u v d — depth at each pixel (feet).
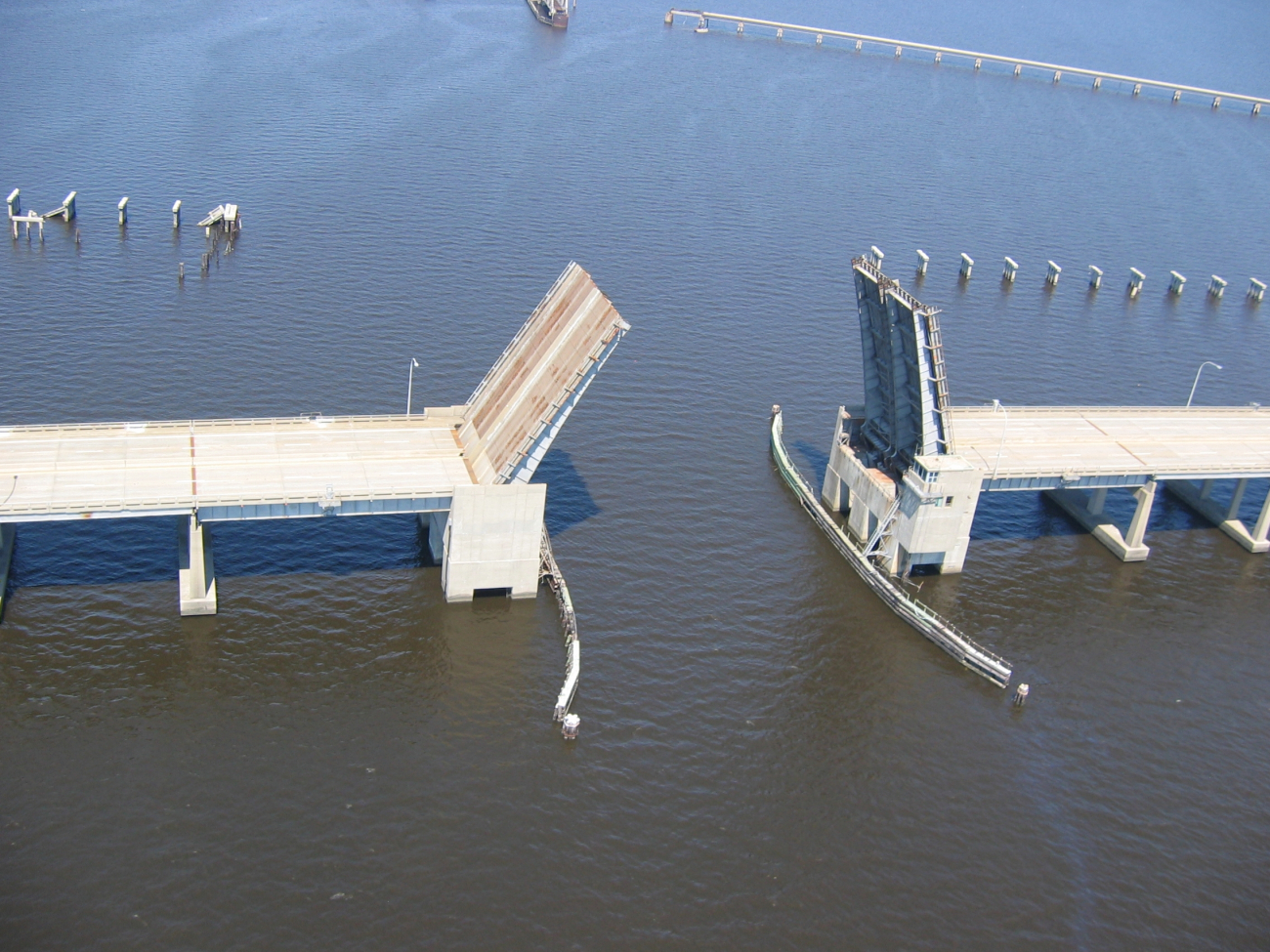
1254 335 610.24
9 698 289.53
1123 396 523.70
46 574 334.24
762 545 386.11
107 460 332.80
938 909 257.96
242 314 506.48
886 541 376.27
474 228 624.59
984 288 635.66
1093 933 255.91
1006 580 379.96
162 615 323.57
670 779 286.25
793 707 314.96
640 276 586.45
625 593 353.10
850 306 580.71
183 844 255.70
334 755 283.38
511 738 293.84
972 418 413.39
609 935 243.81
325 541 362.53
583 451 427.74
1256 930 260.62
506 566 339.77
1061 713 322.34
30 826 255.70
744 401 478.18
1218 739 318.04
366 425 369.09
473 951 237.45
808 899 257.14
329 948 235.61
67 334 476.13
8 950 228.84
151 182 641.81
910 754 302.25
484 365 485.15
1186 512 431.02
